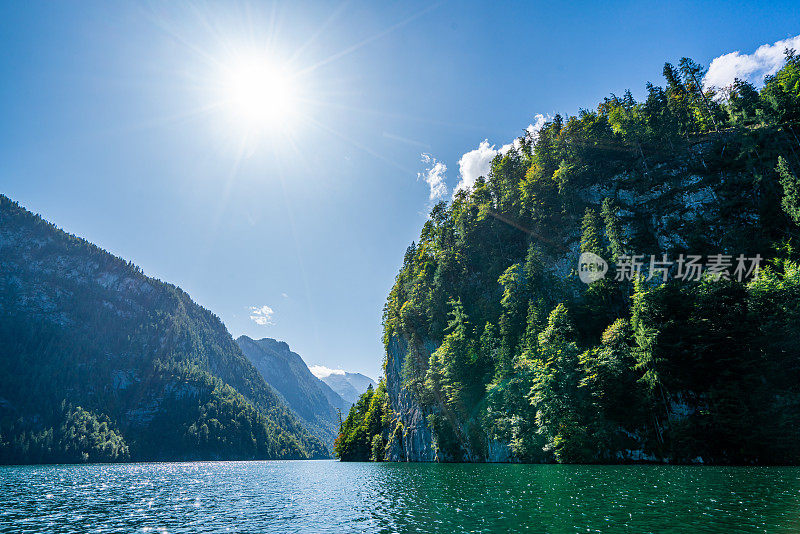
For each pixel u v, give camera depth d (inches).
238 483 2486.5
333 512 1211.2
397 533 877.8
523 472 1945.1
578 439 2175.2
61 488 2198.6
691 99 4156.0
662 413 2052.2
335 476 2748.5
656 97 3964.1
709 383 1985.7
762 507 935.7
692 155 3193.9
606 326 2596.0
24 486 2333.9
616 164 3555.6
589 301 2765.7
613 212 2952.8
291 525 1040.2
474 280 4116.6
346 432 6609.3
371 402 5851.4
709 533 743.7
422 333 4338.1
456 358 3287.4
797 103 2997.0
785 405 1787.6
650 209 3105.3
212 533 972.6
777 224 2501.2
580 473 1726.1
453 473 2181.3
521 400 2566.4
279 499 1585.9
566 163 3735.2
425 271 4849.9
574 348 2343.8
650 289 2321.6
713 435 1866.4
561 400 2241.6
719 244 2662.4
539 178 3996.1
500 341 3063.5
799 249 2212.1
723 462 1835.6
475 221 4549.7
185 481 2719.0
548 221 3668.8
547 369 2336.4
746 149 2844.5
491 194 4862.2
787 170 2429.9
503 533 822.5
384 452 4847.4
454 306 3752.5
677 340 2066.9
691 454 1905.8
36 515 1273.4
